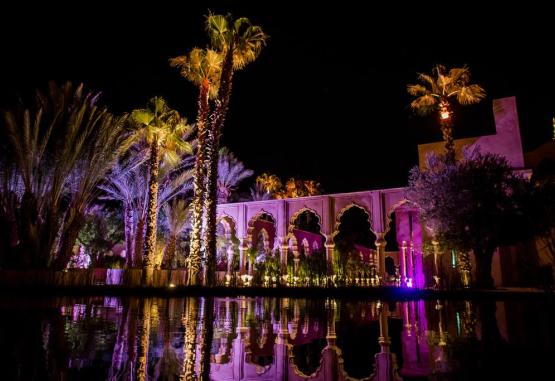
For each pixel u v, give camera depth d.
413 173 18.00
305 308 10.43
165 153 22.98
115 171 23.53
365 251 31.67
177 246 29.19
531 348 4.60
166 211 26.62
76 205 19.17
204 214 20.31
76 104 18.84
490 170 15.59
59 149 18.16
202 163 20.70
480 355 4.23
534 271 14.89
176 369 3.65
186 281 20.17
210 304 11.77
